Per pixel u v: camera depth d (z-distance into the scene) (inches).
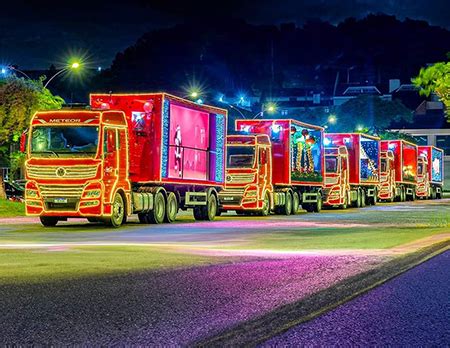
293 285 482.3
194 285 481.4
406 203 2625.5
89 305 405.1
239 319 367.9
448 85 1352.1
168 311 389.4
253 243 820.0
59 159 1068.5
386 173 2610.7
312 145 1763.0
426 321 361.4
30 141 1077.8
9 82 1724.9
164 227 1119.6
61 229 1071.6
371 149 2368.4
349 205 2138.3
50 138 1077.1
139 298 429.7
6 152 1987.0
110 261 615.2
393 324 353.4
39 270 550.3
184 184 1266.0
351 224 1227.2
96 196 1065.5
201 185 1328.7
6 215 1504.7
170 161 1219.2
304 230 1058.7
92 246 762.2
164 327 347.3
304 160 1716.3
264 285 482.3
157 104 1190.9
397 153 2778.1
